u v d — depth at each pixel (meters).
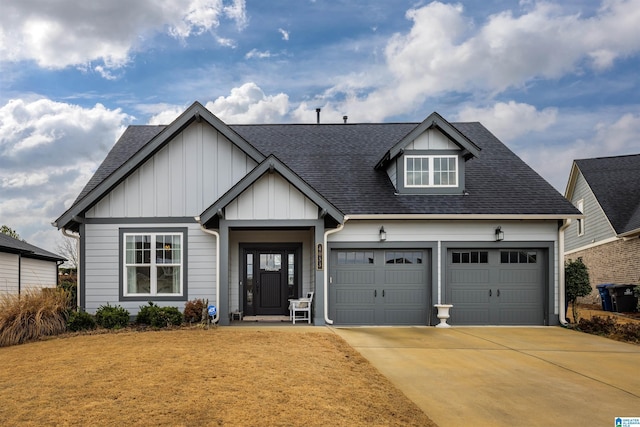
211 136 13.95
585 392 7.34
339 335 11.59
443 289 14.09
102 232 13.61
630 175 23.22
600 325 12.57
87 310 13.42
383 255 14.26
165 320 12.05
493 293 14.25
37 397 6.05
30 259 21.59
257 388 6.53
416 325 14.09
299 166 16.16
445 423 5.98
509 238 14.20
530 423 6.03
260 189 13.01
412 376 8.08
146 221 13.68
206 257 13.62
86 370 7.35
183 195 13.78
